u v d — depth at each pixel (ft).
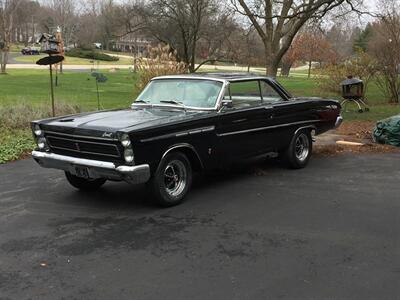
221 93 21.70
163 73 51.78
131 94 77.77
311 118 26.73
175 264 14.16
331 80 72.38
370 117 48.85
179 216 18.45
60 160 19.49
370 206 19.65
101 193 21.71
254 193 21.57
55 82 107.14
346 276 13.37
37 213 18.90
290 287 12.73
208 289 12.62
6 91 84.69
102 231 16.89
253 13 70.79
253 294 12.35
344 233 16.63
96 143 18.30
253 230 16.93
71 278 13.29
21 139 34.32
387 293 12.41
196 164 20.85
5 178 24.58
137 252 15.03
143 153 18.06
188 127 19.79
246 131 22.74
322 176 24.77
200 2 88.94
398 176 24.80
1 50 158.30
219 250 15.17
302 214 18.65
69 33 280.10
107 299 12.13
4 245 15.65
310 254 14.85
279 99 25.50
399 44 62.23
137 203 20.13
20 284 12.94
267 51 71.20
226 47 98.37
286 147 25.70
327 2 61.72
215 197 20.94
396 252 15.02
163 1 89.15
